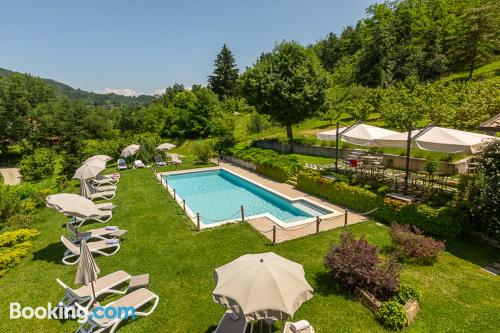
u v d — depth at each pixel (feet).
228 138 113.29
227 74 274.77
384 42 166.61
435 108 73.41
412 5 194.59
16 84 162.61
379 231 37.63
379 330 21.09
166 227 42.29
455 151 33.30
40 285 28.99
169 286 27.68
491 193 30.66
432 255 29.12
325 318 22.54
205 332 21.83
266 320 21.74
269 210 53.21
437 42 161.89
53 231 42.68
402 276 27.35
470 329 20.72
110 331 21.27
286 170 67.21
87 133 151.64
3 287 28.78
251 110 194.70
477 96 68.39
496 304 23.15
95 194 56.44
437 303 23.56
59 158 106.63
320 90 88.79
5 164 152.05
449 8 176.96
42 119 147.74
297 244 35.22
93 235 36.81
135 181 71.67
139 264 31.94
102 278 27.40
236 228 40.88
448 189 40.96
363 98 117.39
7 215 48.57
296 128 131.44
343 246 27.35
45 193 62.18
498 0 136.15
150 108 211.61
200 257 33.06
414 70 148.87
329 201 51.57
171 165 93.81
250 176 75.87
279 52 93.20
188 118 163.22
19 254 34.22
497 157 32.27
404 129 77.00
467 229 33.32
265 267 18.24
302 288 17.62
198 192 67.15
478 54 132.98
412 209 36.83
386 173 54.24
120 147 104.27
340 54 245.45
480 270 27.89
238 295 16.72
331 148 81.66
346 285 25.61
